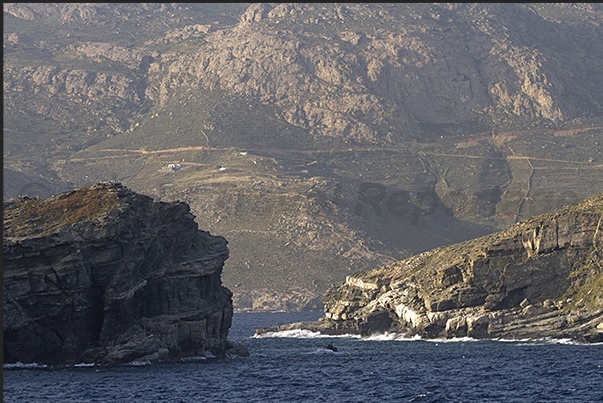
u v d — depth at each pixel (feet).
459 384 423.64
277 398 385.09
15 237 433.07
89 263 444.55
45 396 367.25
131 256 460.96
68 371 433.07
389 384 429.38
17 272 424.87
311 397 388.78
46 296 432.25
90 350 455.22
